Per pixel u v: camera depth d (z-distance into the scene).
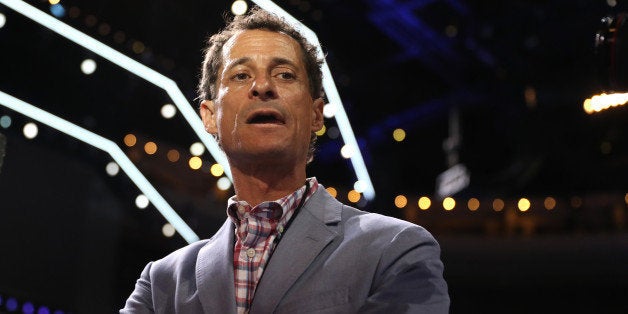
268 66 2.56
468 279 11.97
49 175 8.00
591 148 11.04
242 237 2.48
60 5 6.76
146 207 9.17
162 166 9.71
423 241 2.34
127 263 9.59
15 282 7.59
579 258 11.59
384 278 2.27
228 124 2.54
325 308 2.23
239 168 2.55
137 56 7.42
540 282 11.83
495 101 11.66
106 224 8.83
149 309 2.58
